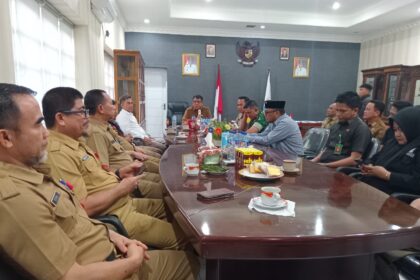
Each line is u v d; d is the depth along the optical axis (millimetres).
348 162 2461
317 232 935
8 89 828
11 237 733
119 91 4848
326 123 4246
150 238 1413
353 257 1161
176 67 6797
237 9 6062
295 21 6270
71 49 3484
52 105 1415
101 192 1411
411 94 5504
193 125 3846
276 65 7062
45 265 760
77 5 3129
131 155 2602
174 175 1604
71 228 936
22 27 2340
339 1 5512
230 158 1964
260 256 906
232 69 6949
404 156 1925
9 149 833
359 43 7262
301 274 1139
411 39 5871
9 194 750
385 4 5367
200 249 905
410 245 991
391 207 1160
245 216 1054
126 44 6605
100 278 856
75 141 1458
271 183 1463
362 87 4980
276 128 2742
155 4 5125
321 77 7242
